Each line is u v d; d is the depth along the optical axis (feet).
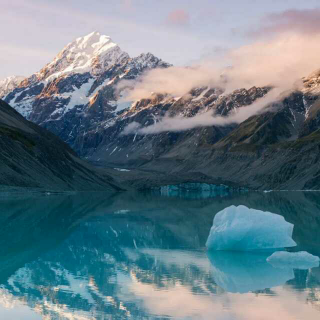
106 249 189.57
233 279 137.08
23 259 167.43
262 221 187.52
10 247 192.54
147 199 572.51
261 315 105.29
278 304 112.88
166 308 110.73
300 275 140.46
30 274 143.95
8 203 412.16
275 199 544.62
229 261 164.14
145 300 116.78
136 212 361.92
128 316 105.19
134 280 136.87
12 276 140.87
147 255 176.76
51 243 203.10
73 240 212.43
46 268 152.25
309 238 216.54
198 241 212.23
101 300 117.39
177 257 172.35
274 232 186.29
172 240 215.10
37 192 550.36
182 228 259.39
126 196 632.79
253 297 118.62
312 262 159.02
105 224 274.16
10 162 583.17
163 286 130.21
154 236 227.81
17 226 258.98
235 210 193.47
